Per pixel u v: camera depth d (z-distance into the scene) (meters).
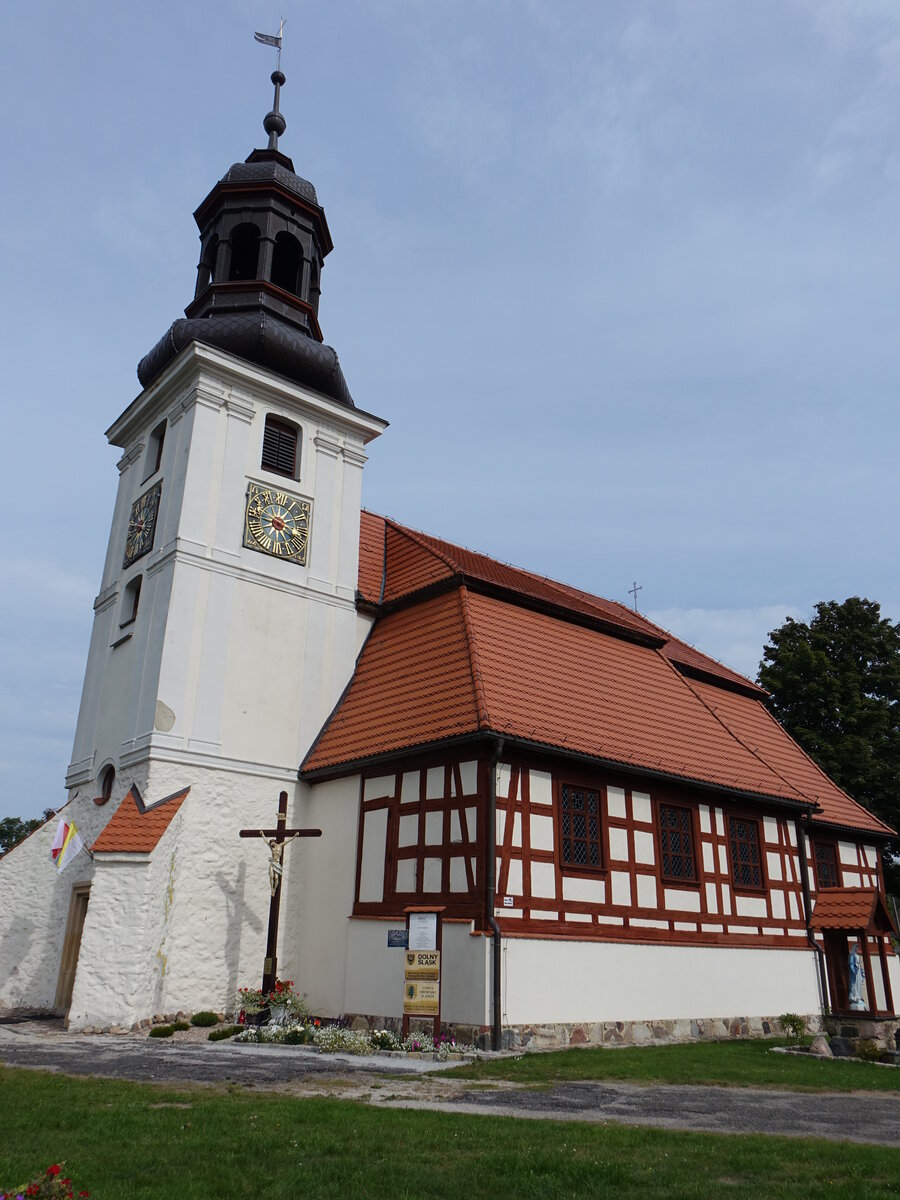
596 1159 7.52
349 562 23.84
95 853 17.84
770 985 21.23
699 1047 17.02
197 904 18.95
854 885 27.41
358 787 19.64
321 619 22.77
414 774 18.30
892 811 35.94
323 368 24.00
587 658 22.45
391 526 27.72
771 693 39.31
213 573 21.19
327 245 26.92
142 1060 13.00
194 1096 9.86
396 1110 9.38
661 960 18.80
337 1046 14.66
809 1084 12.92
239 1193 6.50
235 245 25.67
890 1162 7.62
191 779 19.61
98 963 17.28
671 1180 7.00
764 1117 10.19
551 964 16.61
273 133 27.77
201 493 21.55
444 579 21.89
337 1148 7.65
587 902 17.75
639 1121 9.63
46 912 22.08
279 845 18.64
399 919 17.50
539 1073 12.74
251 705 20.97
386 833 18.50
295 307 25.06
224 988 18.89
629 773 19.27
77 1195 5.87
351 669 22.97
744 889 21.61
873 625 40.34
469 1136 8.21
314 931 19.67
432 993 15.52
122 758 20.50
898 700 38.84
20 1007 21.58
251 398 23.14
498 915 16.17
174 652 20.12
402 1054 14.27
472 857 16.58
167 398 23.56
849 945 23.69
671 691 24.12
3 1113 8.62
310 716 21.83
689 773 20.59
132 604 23.08
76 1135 7.90
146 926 17.42
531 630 21.84
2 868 22.94
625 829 19.08
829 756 36.62
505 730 17.02
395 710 19.83
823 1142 8.50
